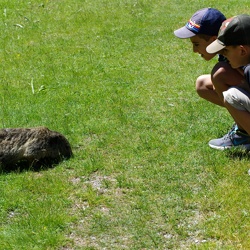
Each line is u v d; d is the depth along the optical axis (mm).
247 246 7578
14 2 22672
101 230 8102
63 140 10156
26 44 17781
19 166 9977
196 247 7609
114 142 10781
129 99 12961
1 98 13344
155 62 15703
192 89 13500
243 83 9617
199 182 9203
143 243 7777
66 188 9234
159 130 11195
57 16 20688
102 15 20516
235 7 21297
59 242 7852
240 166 9539
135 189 9109
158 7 21438
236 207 8430
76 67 15516
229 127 11133
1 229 8203
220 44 9164
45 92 13719
